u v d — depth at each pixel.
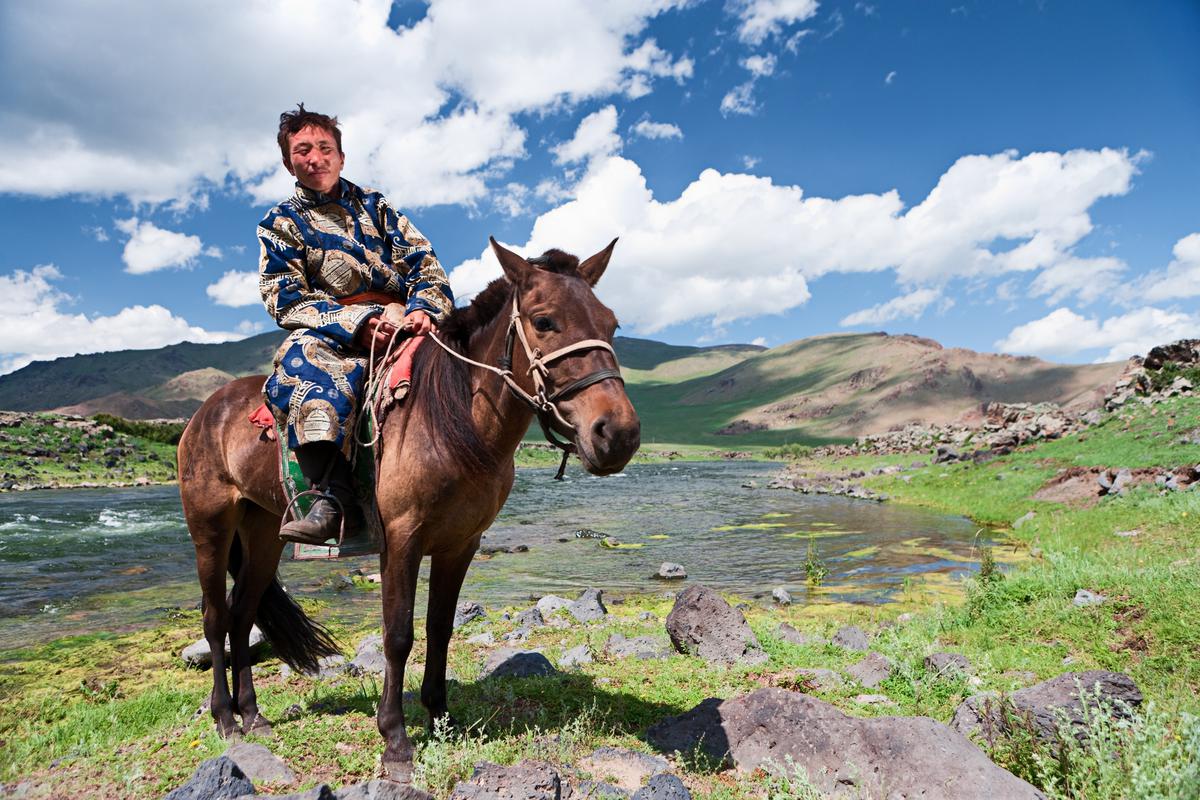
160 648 8.61
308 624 5.09
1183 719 3.50
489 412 3.63
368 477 3.82
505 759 3.81
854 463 45.28
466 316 3.79
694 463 94.38
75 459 35.31
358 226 4.32
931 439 45.00
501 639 8.05
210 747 4.11
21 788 3.60
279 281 4.11
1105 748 3.38
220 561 4.68
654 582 13.43
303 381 3.83
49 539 17.97
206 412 4.73
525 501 32.25
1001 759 3.82
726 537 19.62
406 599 3.65
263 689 6.09
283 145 4.27
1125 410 25.23
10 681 7.38
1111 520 14.46
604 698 5.12
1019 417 36.41
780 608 10.90
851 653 6.78
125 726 5.43
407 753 3.70
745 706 4.20
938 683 5.33
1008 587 8.20
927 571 13.80
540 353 3.32
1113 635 6.46
